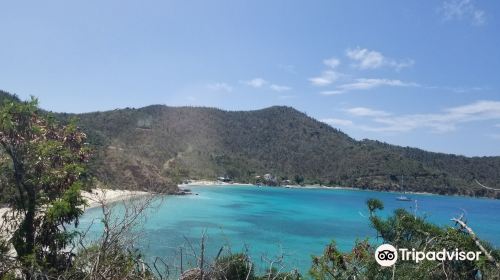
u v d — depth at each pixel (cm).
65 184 1723
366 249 1077
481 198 18338
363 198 15300
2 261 1126
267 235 5966
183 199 10638
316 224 7756
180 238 4450
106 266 900
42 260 1375
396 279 962
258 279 1065
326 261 1052
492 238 6500
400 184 19750
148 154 17325
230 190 16000
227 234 5694
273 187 19775
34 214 1664
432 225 1208
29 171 1680
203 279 876
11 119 1689
